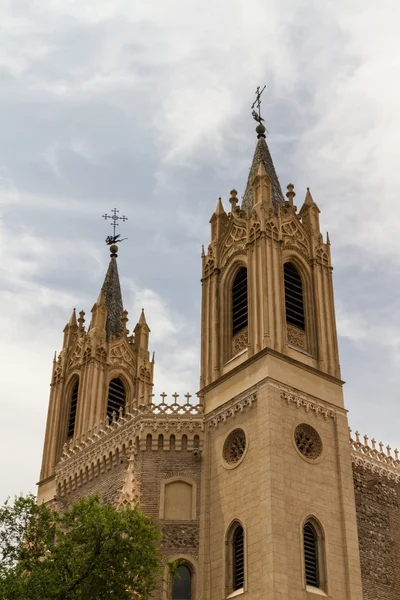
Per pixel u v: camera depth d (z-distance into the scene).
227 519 52.41
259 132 72.25
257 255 60.06
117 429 60.00
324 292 62.16
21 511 45.19
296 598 47.78
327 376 57.75
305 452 53.94
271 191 65.25
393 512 60.00
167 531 53.50
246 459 52.91
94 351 72.94
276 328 56.78
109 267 83.31
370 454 61.19
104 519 43.97
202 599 51.00
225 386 57.25
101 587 42.41
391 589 55.81
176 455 56.47
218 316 61.34
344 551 52.00
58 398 73.94
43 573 42.31
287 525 49.66
